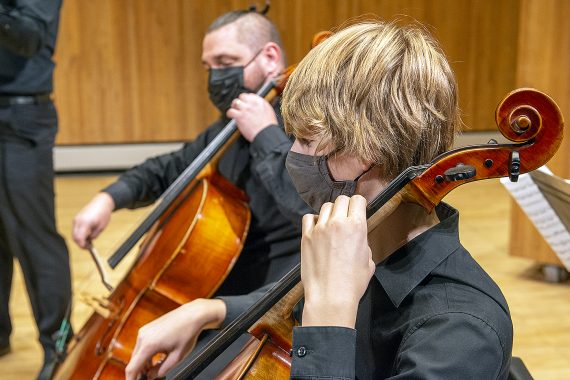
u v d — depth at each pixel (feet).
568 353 7.74
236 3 14.14
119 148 14.48
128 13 13.93
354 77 2.61
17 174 7.09
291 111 2.67
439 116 2.64
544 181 3.75
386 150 2.59
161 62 14.23
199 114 14.57
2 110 6.97
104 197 6.23
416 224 2.70
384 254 2.71
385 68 2.61
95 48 14.01
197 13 14.10
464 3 14.61
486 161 2.51
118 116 14.38
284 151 5.10
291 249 5.56
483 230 11.52
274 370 3.06
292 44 14.34
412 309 2.62
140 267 5.61
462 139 15.16
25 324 8.49
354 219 2.43
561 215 3.87
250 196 5.60
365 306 2.79
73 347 5.49
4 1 6.57
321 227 2.44
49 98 7.26
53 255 7.32
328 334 2.38
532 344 7.92
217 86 5.78
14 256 7.63
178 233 5.49
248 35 5.68
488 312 2.50
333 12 14.29
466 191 13.70
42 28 6.68
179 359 3.92
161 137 14.58
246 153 5.64
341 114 2.58
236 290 5.63
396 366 2.52
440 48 2.87
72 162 14.43
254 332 3.17
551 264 9.42
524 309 8.72
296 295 3.04
